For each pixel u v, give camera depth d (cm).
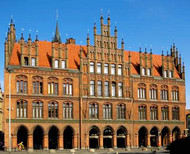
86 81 8256
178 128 9469
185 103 9656
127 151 7531
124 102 8681
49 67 7894
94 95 8319
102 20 8644
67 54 8144
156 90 9225
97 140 8388
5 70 7469
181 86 9650
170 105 9388
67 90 8044
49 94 7812
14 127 7375
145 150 7919
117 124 8519
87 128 8119
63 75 8000
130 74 8850
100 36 8594
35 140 7888
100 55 8519
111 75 8575
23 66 7594
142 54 9275
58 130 7812
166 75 9450
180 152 4297
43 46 8331
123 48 8831
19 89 7544
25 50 7694
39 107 7700
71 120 7969
